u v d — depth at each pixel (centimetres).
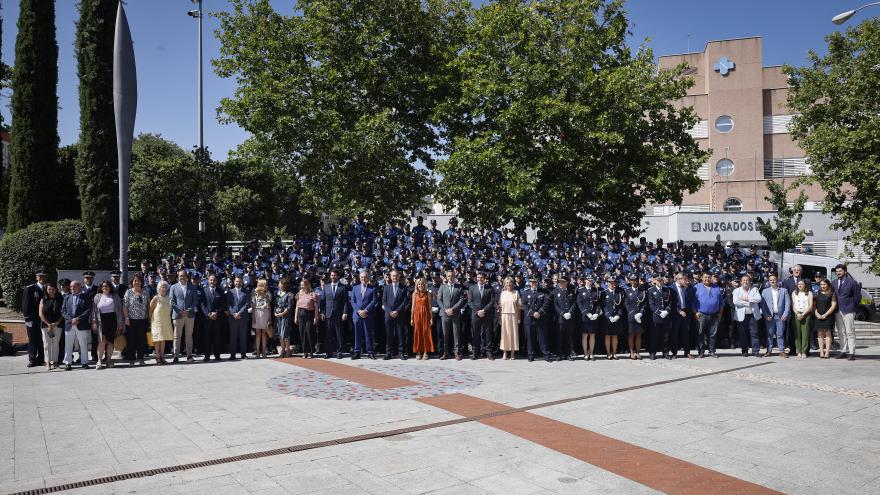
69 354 1219
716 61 4019
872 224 1633
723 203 3897
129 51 1447
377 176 2347
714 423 767
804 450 659
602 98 1992
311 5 2317
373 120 2144
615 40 2183
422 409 838
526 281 1495
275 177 2498
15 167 2391
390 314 1360
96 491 532
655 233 3500
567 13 2119
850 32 1842
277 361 1329
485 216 2172
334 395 936
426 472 581
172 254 2097
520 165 2016
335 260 1780
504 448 658
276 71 2228
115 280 1332
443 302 1378
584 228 2192
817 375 1143
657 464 609
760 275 1808
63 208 2694
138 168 2567
